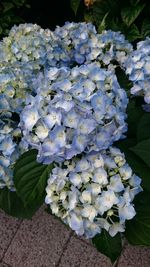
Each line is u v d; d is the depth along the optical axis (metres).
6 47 0.64
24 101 0.55
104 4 0.77
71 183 0.47
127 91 0.56
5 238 0.76
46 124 0.45
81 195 0.46
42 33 0.64
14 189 0.55
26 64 0.60
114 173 0.47
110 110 0.46
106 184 0.46
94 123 0.44
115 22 0.76
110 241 0.50
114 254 0.50
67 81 0.47
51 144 0.45
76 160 0.48
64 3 0.92
